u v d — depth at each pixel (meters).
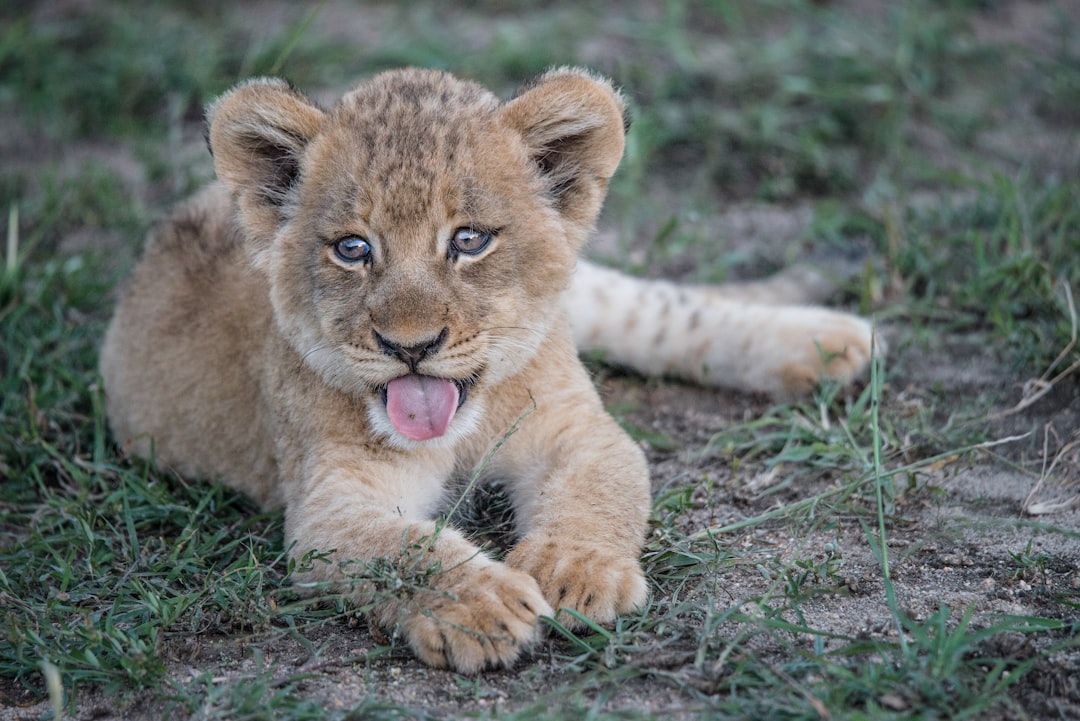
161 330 8.99
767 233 12.20
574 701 5.85
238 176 7.75
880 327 10.19
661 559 7.18
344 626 6.74
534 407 7.93
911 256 10.85
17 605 7.04
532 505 7.76
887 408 9.05
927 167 12.69
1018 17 16.39
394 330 7.04
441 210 7.18
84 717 6.11
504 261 7.41
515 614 6.30
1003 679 5.77
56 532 8.03
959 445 8.41
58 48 15.60
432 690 6.10
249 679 6.20
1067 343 9.22
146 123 14.41
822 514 7.68
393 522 6.96
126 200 12.66
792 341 9.46
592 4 16.27
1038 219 11.16
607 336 10.01
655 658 6.15
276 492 8.46
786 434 8.59
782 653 6.17
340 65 14.67
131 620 6.85
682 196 12.87
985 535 7.35
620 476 7.49
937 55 14.80
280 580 7.14
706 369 9.70
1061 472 8.06
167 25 15.91
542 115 7.60
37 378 9.80
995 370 9.45
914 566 7.05
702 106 13.88
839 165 13.00
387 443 7.71
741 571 7.08
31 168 13.73
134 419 9.12
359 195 7.22
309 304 7.57
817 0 16.30
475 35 15.48
